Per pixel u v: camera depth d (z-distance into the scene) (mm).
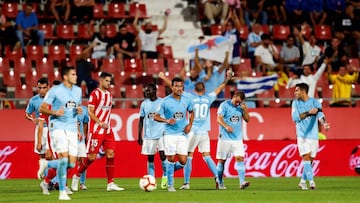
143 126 49625
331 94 73375
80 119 46844
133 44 77375
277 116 67188
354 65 78375
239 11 82000
